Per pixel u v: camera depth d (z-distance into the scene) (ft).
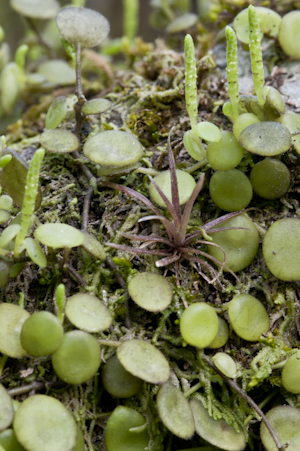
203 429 0.87
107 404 0.89
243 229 0.92
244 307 0.89
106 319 0.86
